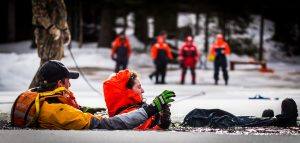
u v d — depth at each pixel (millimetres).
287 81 24672
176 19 42219
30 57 25719
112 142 4129
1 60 24562
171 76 27031
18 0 43312
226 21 44219
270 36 48188
